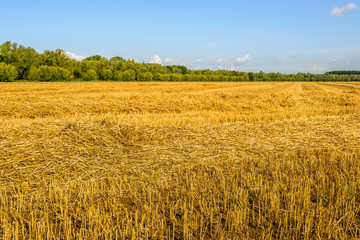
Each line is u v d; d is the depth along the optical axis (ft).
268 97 62.54
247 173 17.26
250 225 11.94
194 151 20.84
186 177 16.15
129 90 99.66
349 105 54.65
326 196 14.25
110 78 261.85
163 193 14.84
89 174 16.57
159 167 18.08
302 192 14.01
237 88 129.80
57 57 233.76
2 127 23.20
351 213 12.30
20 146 18.07
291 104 52.06
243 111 45.96
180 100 48.80
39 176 15.87
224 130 26.48
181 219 12.29
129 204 13.56
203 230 11.52
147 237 10.62
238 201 13.75
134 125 24.11
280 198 14.06
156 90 99.66
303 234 11.11
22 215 12.28
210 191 14.69
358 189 14.93
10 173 15.79
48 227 10.55
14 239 10.38
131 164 18.20
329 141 23.80
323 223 11.51
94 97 55.88
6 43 213.66
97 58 444.14
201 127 27.30
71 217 12.15
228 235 11.18
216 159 19.61
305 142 23.57
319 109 45.50
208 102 48.91
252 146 22.35
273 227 11.84
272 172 17.06
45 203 13.25
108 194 14.26
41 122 22.45
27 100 49.44
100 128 22.18
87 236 10.61
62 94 77.61
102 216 11.76
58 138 19.74
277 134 26.05
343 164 18.30
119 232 10.90
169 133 24.04
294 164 18.80
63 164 17.17
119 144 20.92
